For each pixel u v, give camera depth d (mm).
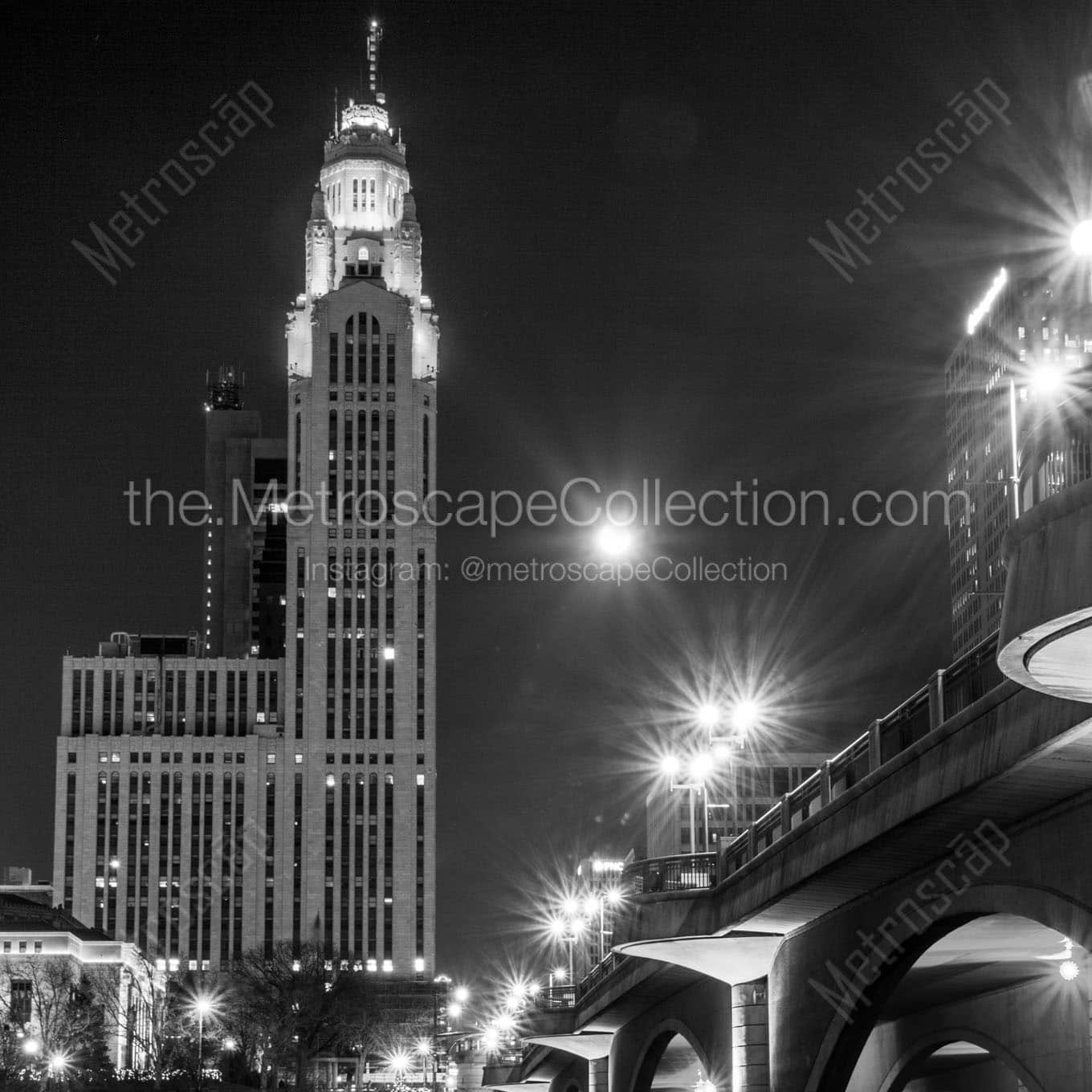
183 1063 163750
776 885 54719
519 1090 166250
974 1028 66750
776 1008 64375
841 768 49406
